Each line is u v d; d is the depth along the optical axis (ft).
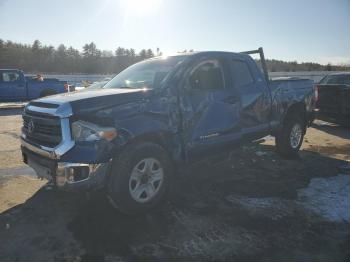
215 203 15.01
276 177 18.47
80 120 12.66
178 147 15.05
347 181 17.97
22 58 255.91
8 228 12.66
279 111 20.84
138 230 12.59
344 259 10.84
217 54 17.33
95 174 12.38
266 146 25.57
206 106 15.93
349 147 25.94
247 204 14.89
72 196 15.60
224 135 16.92
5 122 38.68
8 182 17.42
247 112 18.28
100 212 14.03
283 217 13.65
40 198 15.39
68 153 12.38
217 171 19.38
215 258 10.84
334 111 33.99
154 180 14.07
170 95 14.67
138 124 13.41
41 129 13.55
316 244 11.68
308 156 22.98
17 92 54.85
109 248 11.37
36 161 13.73
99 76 127.03
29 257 10.82
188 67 15.71
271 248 11.42
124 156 13.04
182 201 15.19
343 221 13.35
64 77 122.83
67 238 11.98
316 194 16.07
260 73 19.81
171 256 10.93
